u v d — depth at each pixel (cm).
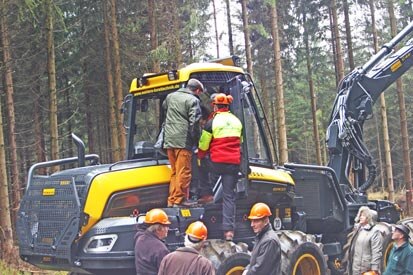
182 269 605
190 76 901
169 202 830
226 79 925
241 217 928
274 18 2091
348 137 1251
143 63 2230
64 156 2922
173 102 830
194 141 842
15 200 2006
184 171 822
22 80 2266
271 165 980
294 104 4288
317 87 3731
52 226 821
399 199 2575
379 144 4194
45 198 839
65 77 2534
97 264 769
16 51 2133
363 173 1292
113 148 2170
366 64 1310
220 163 831
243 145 869
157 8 2120
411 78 3619
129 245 771
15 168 1991
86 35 2339
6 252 1481
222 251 815
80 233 784
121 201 806
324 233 1166
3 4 1616
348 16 2723
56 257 806
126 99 995
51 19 1747
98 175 802
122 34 2330
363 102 1273
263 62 3178
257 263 678
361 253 934
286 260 907
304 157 4806
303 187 1121
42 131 2577
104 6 2216
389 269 754
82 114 2805
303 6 3011
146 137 989
